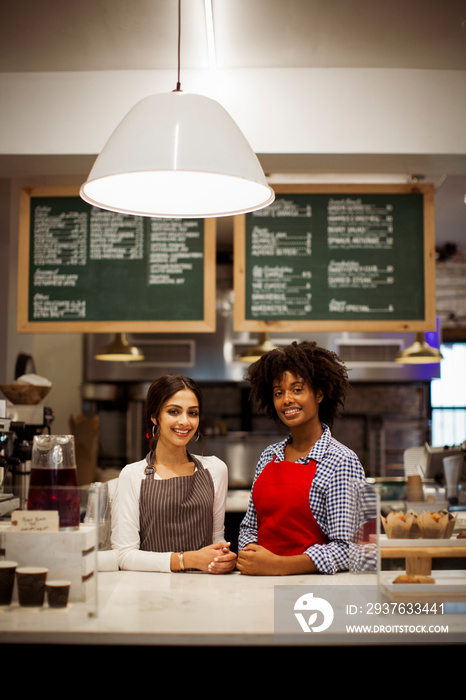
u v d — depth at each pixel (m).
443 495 1.98
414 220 3.34
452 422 6.44
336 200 3.36
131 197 1.87
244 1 2.33
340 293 3.34
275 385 2.06
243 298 3.35
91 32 2.56
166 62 2.83
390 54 2.76
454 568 1.51
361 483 1.66
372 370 5.95
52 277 3.39
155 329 3.36
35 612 1.47
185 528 2.05
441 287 6.23
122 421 6.18
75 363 6.04
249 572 1.80
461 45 2.67
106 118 2.89
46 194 3.40
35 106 2.90
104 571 1.86
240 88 2.88
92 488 1.52
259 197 1.81
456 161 2.99
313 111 2.88
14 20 2.47
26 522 1.51
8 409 3.12
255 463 6.00
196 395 2.17
